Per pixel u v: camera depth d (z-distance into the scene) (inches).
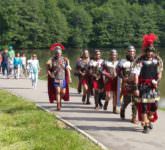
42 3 6766.7
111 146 591.5
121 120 763.4
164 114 849.5
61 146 564.7
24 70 1750.7
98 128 697.0
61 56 851.4
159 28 7632.9
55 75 851.4
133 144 601.6
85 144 589.0
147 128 665.0
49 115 778.8
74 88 1326.3
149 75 657.6
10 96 1080.8
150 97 659.4
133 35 7406.5
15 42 6402.6
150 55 659.4
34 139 599.5
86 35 7135.8
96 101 875.4
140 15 7618.1
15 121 735.1
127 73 753.0
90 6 7854.3
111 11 7391.7
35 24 6520.7
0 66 1919.3
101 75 872.3
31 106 899.4
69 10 7268.7
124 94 755.4
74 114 820.0
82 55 1024.9
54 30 6756.9
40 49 6441.9
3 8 6363.2
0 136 609.3
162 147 588.7
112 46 7268.7
